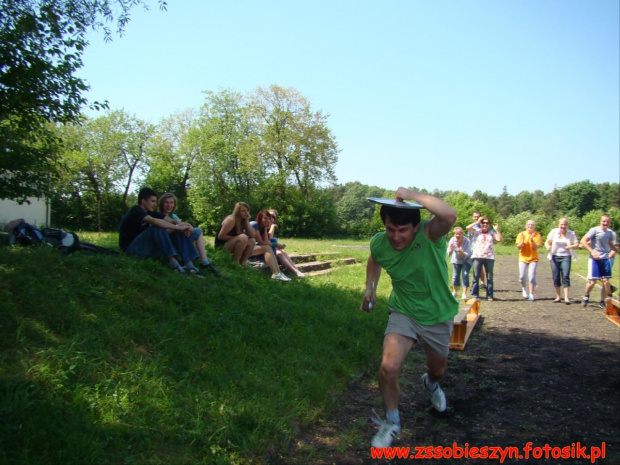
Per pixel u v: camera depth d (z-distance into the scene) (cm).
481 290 1256
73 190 4191
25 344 369
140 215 679
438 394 425
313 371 498
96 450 290
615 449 379
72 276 512
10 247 566
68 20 788
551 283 1447
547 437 398
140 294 539
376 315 750
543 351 657
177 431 337
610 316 890
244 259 870
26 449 273
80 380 352
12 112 792
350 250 1855
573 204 8400
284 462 343
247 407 388
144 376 384
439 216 328
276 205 4453
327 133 4431
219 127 4881
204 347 480
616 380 539
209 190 4644
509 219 4500
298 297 757
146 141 4638
